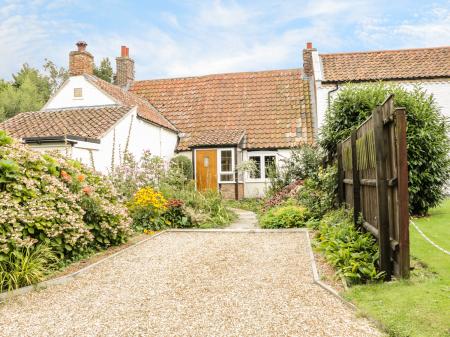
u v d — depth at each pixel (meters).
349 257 6.38
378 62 21.70
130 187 13.25
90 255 8.31
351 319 4.56
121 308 5.31
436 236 8.62
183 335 4.37
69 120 17.22
